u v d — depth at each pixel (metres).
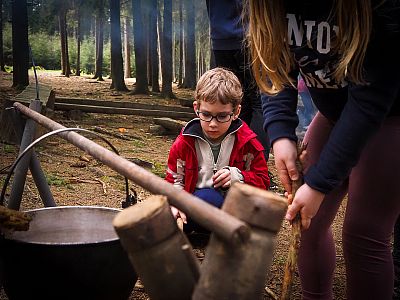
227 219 1.06
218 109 2.77
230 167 2.86
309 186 1.79
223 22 3.78
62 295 1.76
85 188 4.32
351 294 2.04
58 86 17.08
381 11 1.61
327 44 1.80
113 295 1.84
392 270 1.98
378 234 1.93
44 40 37.25
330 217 2.12
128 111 8.45
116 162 1.49
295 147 1.98
